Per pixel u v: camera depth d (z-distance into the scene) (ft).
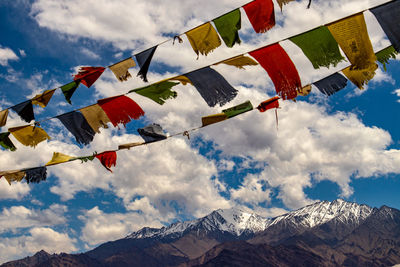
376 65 27.45
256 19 28.60
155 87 33.71
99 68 35.24
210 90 32.42
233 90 32.12
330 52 28.43
